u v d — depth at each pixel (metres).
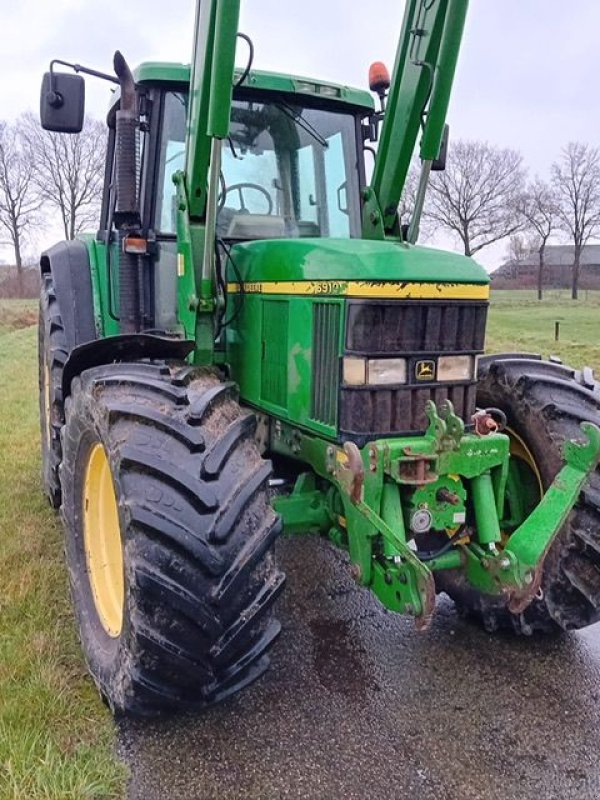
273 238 3.49
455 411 2.63
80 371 3.10
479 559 2.60
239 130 3.46
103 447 2.64
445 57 2.89
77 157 38.75
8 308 29.42
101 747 2.39
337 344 2.55
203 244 2.99
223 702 2.69
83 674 2.78
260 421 3.10
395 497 2.45
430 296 2.51
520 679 2.90
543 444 3.04
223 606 2.20
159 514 2.20
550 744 2.50
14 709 2.49
